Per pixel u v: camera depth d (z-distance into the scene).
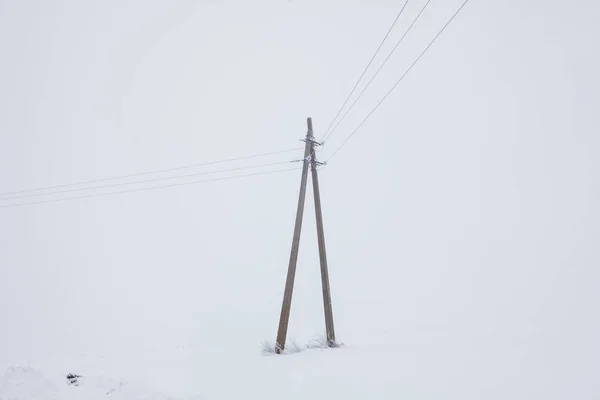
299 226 13.81
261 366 8.38
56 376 6.55
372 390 5.45
